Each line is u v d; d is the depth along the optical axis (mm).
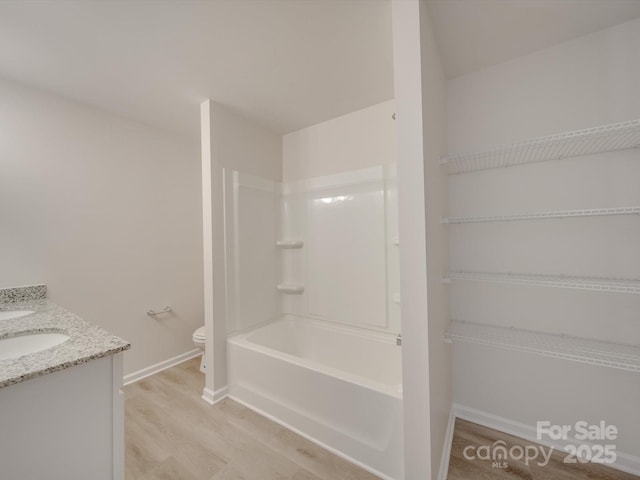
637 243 1334
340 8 1247
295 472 1402
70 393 933
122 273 2318
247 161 2381
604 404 1417
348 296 2320
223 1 1200
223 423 1778
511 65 1638
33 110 1870
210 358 2053
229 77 1788
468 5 1232
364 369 2172
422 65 1116
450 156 1458
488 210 1710
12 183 1786
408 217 1139
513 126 1635
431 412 1138
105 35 1402
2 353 1153
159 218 2576
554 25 1366
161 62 1629
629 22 1345
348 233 2318
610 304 1400
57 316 1414
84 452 963
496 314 1684
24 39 1421
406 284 1154
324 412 1572
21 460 841
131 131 2381
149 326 2490
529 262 1591
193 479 1368
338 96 2043
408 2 1130
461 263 1784
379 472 1377
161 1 1192
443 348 1500
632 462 1346
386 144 2135
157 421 1799
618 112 1371
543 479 1333
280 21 1324
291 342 2564
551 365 1543
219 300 2092
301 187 2605
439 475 1256
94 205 2160
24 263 1833
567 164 1498
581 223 1460
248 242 2355
